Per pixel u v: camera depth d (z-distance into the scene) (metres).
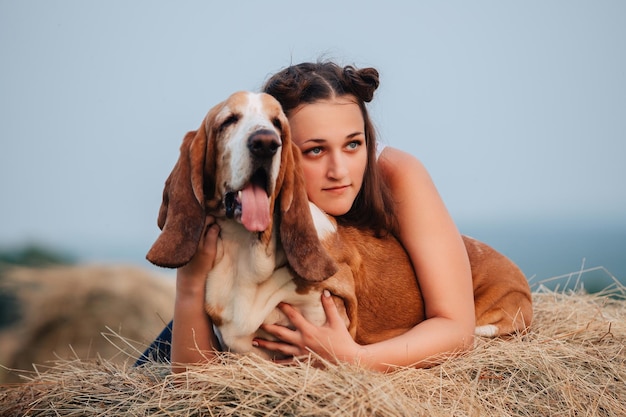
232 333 3.64
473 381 3.44
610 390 3.55
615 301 4.81
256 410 3.04
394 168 4.21
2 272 9.77
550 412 3.35
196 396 3.18
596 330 4.16
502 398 3.38
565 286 5.05
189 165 3.51
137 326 8.39
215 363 3.45
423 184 4.15
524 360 3.61
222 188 3.46
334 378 3.12
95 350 8.28
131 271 8.99
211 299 3.64
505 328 4.26
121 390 3.53
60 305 8.52
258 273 3.56
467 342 3.82
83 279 8.73
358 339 4.02
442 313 3.90
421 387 3.32
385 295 4.05
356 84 3.95
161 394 3.23
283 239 3.51
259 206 3.36
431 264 3.98
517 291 4.39
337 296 3.72
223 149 3.42
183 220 3.46
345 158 3.87
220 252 3.62
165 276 9.31
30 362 8.28
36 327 8.41
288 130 3.50
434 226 4.05
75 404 3.49
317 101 3.83
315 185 3.87
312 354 3.58
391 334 4.06
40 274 9.76
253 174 3.34
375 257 4.09
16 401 3.59
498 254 4.60
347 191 3.89
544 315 4.58
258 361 3.43
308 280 3.49
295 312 3.64
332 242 3.80
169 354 4.37
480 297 4.37
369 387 3.07
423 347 3.66
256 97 3.49
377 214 4.10
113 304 8.53
